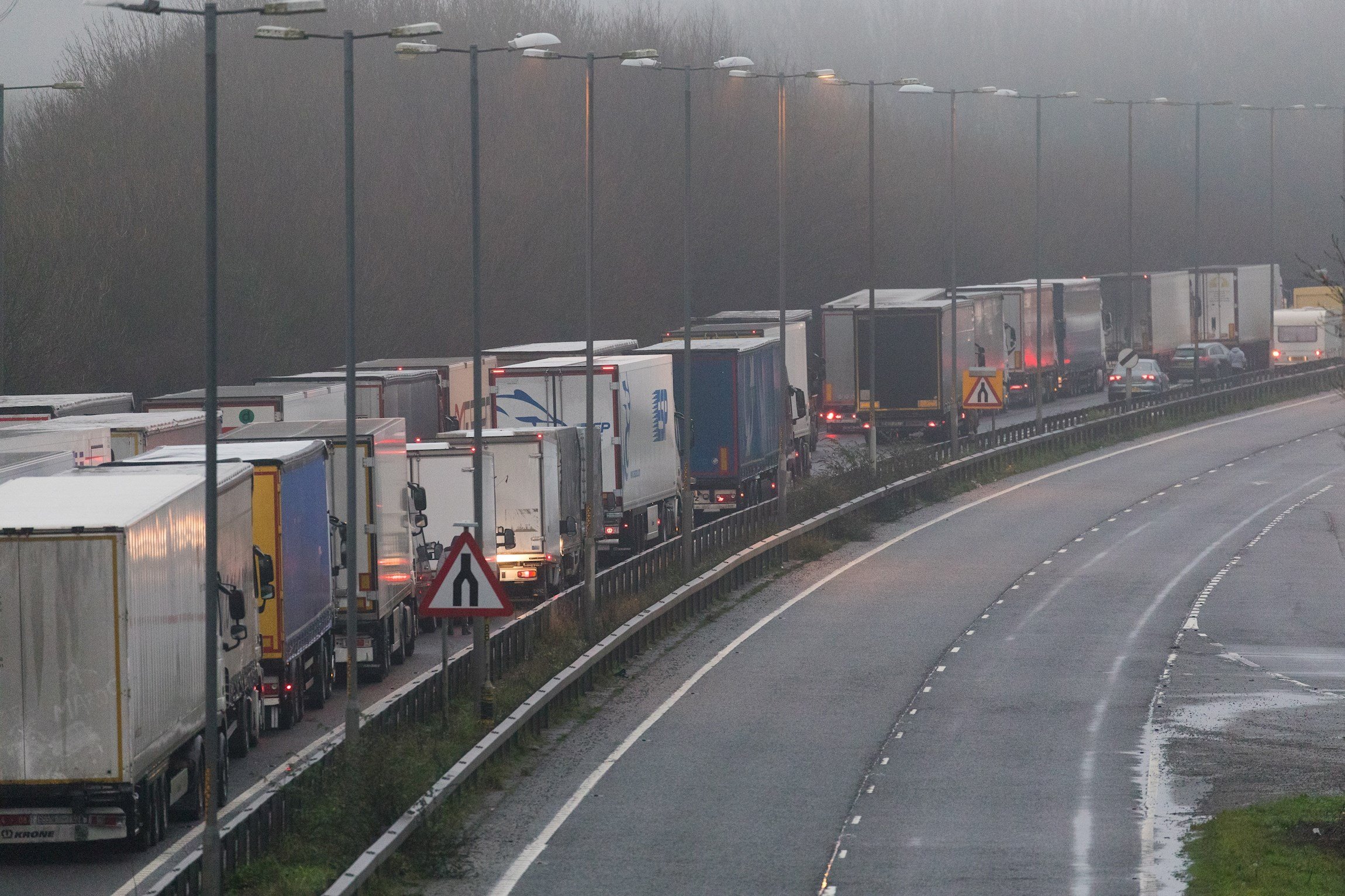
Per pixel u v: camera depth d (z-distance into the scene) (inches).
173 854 2564.0
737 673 4028.1
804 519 6225.4
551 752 3248.0
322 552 3693.4
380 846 2356.1
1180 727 3432.6
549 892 2343.8
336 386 5866.1
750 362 6481.3
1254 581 5359.3
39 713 2454.5
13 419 4618.6
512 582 4808.1
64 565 2452.0
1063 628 4589.1
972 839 2605.8
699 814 2770.7
